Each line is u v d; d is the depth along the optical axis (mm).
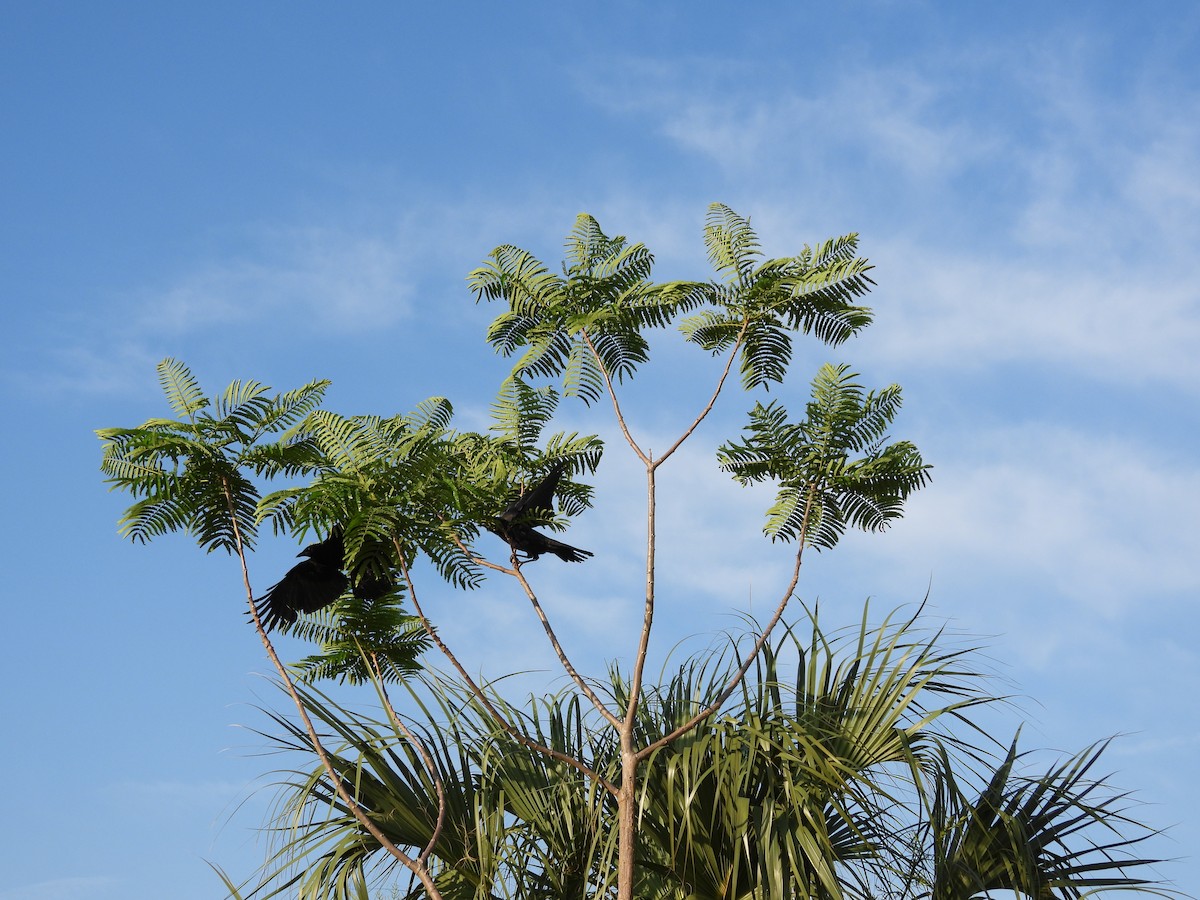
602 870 5297
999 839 5035
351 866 5156
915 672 5340
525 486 6277
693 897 5043
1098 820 5047
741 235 5734
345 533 5566
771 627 5578
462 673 5574
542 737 5770
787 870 4711
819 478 5785
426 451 5699
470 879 5391
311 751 5484
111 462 5531
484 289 5934
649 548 5566
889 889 4852
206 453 5543
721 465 5832
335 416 5781
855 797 4848
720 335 5840
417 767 5562
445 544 5852
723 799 4992
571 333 5801
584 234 5941
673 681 5801
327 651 6145
